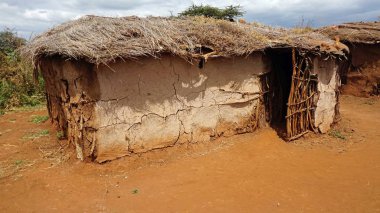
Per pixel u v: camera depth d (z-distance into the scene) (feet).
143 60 21.07
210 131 24.43
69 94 21.42
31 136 26.55
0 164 21.26
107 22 21.94
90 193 17.80
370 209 16.46
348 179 19.71
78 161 21.01
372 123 31.86
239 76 24.98
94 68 19.53
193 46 21.58
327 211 16.28
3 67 41.91
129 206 16.53
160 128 22.34
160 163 21.38
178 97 22.75
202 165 21.16
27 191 18.01
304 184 19.01
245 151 23.38
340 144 25.50
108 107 20.34
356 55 44.42
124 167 20.49
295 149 24.08
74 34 20.08
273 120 27.94
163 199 17.19
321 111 26.99
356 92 45.03
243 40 23.68
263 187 18.57
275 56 27.32
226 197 17.46
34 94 40.88
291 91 24.66
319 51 24.64
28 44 23.11
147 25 21.88
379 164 21.91
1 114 34.58
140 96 21.35
